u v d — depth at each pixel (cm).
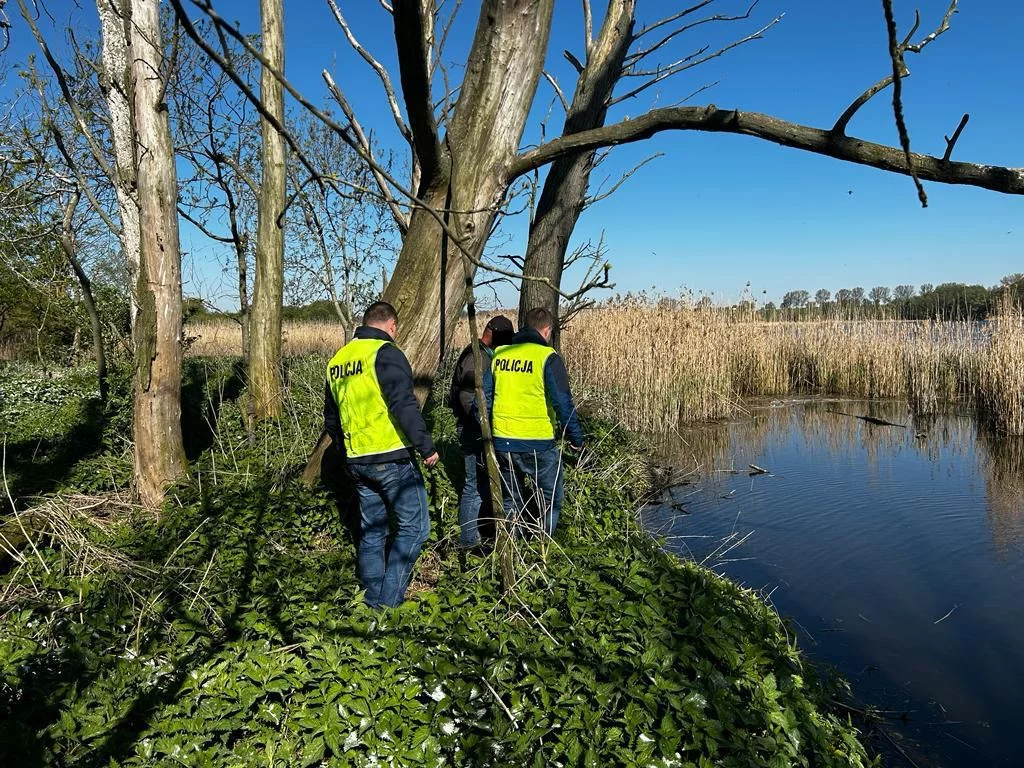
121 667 321
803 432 1330
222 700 303
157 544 462
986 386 1384
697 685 311
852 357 1772
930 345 1633
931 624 532
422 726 295
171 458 580
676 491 914
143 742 279
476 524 496
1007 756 378
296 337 1966
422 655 332
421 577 480
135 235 830
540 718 295
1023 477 973
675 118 361
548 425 479
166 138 559
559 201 706
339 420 423
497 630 359
